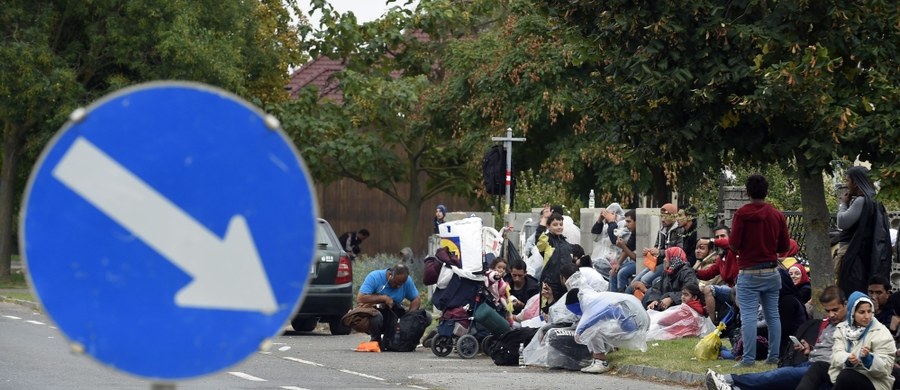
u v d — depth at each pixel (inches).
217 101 244.5
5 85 2578.7
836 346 832.3
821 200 1116.5
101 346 239.6
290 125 2856.8
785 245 1060.5
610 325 1144.2
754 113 1039.6
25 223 236.7
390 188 3097.9
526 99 2618.1
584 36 1098.1
